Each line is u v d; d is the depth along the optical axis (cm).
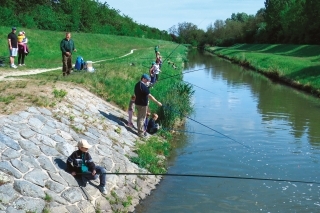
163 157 1268
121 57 3288
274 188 1075
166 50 5222
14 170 776
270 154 1359
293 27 6706
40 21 4478
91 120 1182
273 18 7888
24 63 2077
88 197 841
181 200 979
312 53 4856
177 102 1723
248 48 7881
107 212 841
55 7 5175
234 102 2345
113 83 1630
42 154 873
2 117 931
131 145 1198
